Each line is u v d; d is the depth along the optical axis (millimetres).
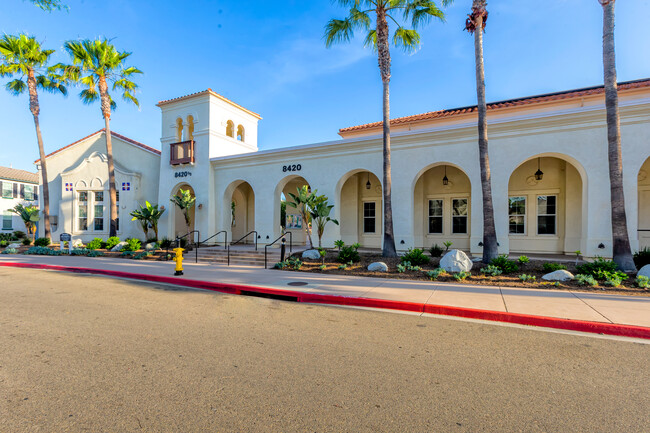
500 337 5074
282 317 6184
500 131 11797
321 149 14961
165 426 2787
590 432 2732
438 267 10570
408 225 13258
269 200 16453
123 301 7520
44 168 21359
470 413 3008
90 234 21438
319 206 13492
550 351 4516
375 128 17406
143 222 19219
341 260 11711
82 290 8812
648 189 12031
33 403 3158
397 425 2814
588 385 3562
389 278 9508
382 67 12258
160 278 10195
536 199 13828
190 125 19578
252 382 3596
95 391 3391
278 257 13477
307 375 3771
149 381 3613
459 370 3924
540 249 13688
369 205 16859
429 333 5258
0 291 8664
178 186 19531
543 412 3031
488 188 10281
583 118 10648
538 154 11297
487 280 8867
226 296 8094
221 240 17906
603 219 10422
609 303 6516
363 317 6176
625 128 10203
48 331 5340
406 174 13352
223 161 17734
